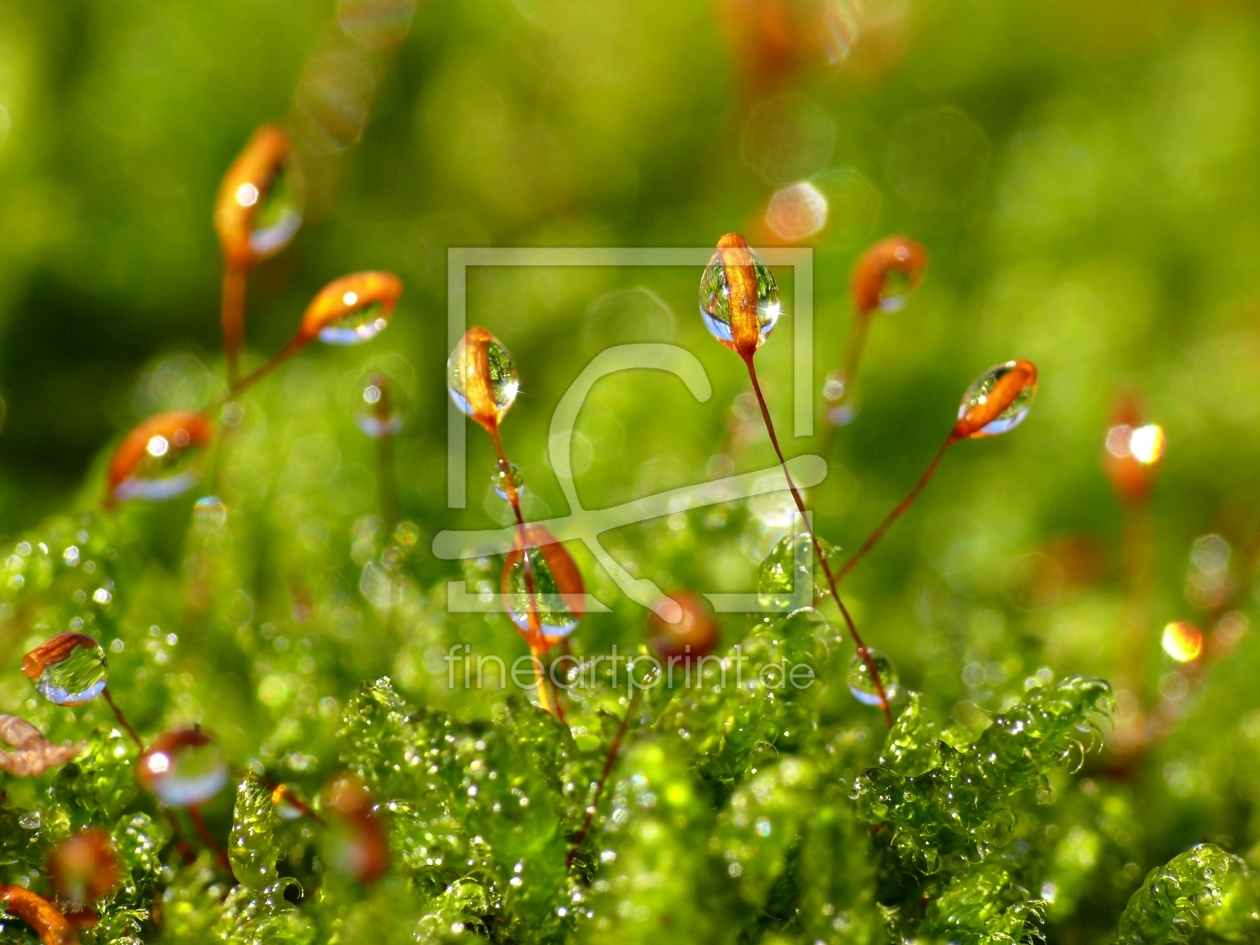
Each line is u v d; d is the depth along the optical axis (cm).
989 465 14
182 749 10
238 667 12
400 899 11
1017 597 13
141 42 15
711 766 11
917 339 14
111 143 14
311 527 12
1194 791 11
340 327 11
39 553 11
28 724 10
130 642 11
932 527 13
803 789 10
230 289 12
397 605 12
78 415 13
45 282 14
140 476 11
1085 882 11
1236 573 12
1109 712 11
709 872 10
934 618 13
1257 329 14
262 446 13
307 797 11
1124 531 13
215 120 15
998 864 11
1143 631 13
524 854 10
